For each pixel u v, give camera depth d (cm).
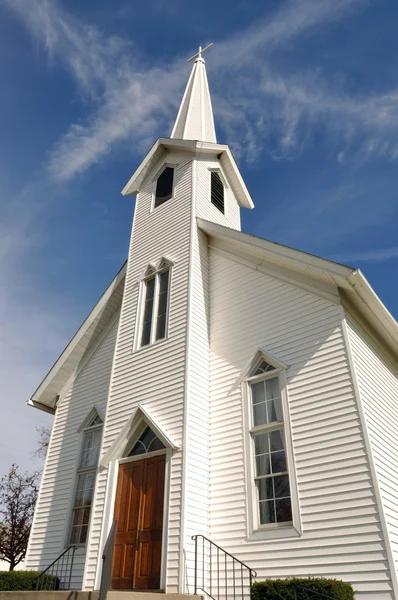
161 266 1188
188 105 1725
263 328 992
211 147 1409
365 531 694
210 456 919
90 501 1123
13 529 2184
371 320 966
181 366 966
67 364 1381
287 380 896
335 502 740
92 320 1350
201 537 811
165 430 902
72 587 1016
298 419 844
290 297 984
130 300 1195
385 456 805
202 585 761
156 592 750
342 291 925
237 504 841
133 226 1376
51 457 1287
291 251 974
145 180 1473
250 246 1076
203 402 965
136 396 1006
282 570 741
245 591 754
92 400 1285
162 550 781
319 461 786
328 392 832
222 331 1057
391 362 1069
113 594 618
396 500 768
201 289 1114
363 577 667
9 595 602
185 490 815
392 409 950
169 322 1062
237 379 969
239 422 920
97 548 865
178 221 1246
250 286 1069
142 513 849
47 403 1379
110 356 1320
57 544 1115
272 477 838
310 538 738
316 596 618
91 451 1204
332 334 881
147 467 894
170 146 1438
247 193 1552
